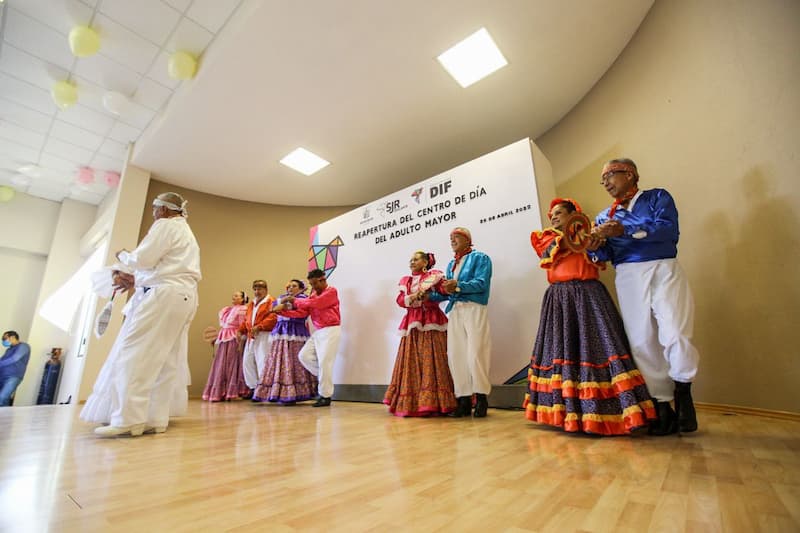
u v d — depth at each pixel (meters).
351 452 1.36
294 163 5.24
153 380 1.84
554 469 1.08
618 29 3.25
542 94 4.00
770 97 1.93
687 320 1.54
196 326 5.45
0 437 1.74
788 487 0.85
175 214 2.18
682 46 2.63
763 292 1.97
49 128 5.02
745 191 2.09
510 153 3.16
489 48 3.42
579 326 1.75
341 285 4.14
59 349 6.58
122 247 4.89
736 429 1.60
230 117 4.29
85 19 3.45
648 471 1.02
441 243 3.46
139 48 3.76
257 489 0.93
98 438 1.70
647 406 1.54
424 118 4.36
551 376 1.80
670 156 2.74
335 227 4.39
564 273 1.86
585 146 3.94
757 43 2.01
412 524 0.70
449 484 0.95
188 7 3.31
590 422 1.56
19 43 3.73
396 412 2.58
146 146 4.79
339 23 3.16
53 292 6.73
